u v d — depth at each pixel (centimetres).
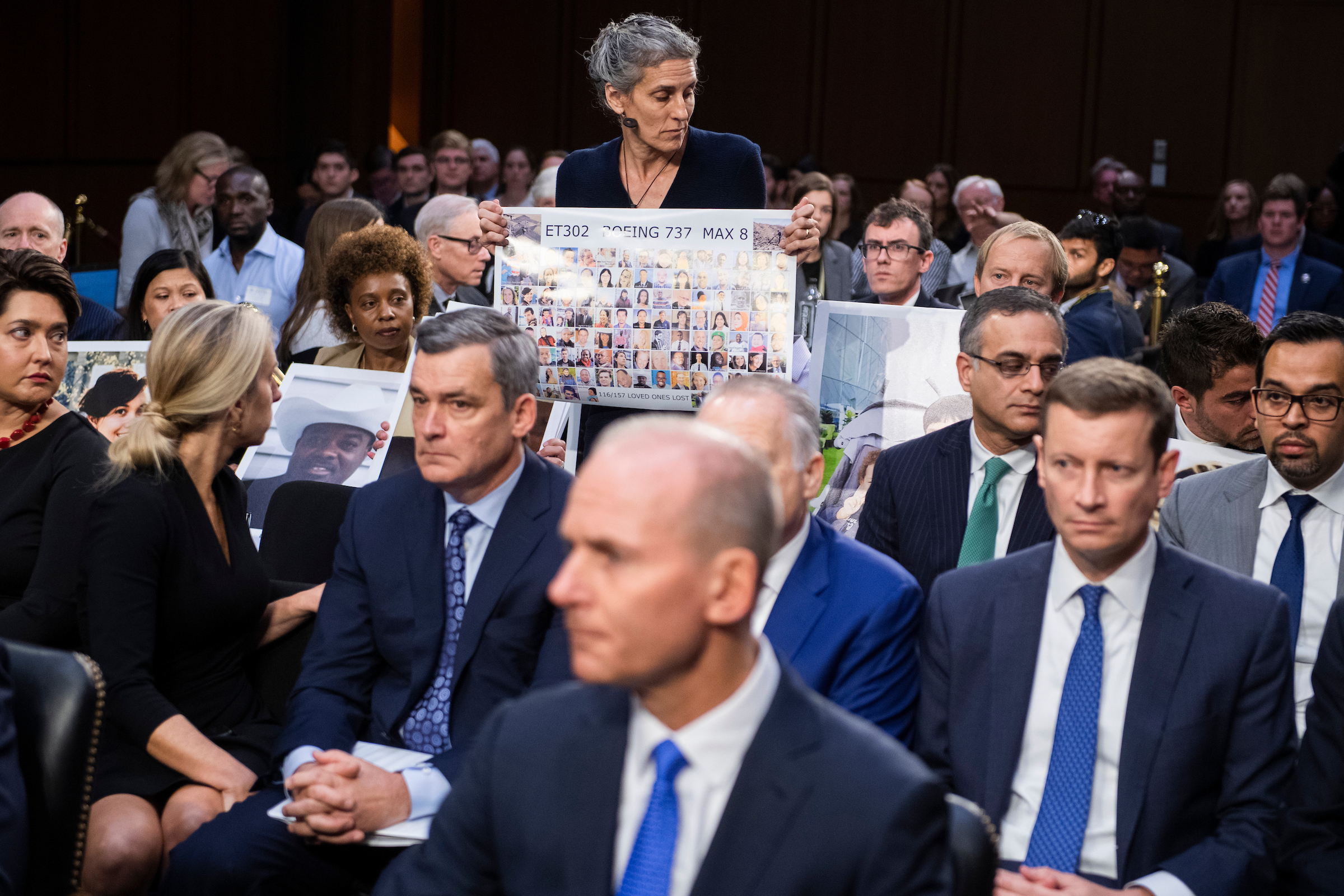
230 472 268
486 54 1205
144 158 958
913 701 221
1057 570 210
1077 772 201
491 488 243
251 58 1066
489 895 145
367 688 246
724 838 129
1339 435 252
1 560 270
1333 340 250
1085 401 192
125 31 929
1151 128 1111
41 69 864
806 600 220
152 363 249
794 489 212
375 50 1135
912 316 325
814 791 129
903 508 275
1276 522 264
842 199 847
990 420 261
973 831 161
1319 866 198
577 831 133
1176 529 275
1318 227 902
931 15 1134
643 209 300
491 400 231
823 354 329
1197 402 318
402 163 894
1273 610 204
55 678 202
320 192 839
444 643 240
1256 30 1088
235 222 571
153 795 238
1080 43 1114
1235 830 200
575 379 308
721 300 298
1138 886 192
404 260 381
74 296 278
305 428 347
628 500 125
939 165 996
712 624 128
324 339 459
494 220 306
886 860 125
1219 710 201
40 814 198
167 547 245
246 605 257
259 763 248
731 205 318
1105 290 453
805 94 1158
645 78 304
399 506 248
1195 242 1116
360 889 233
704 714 132
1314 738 206
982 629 212
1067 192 1130
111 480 244
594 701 140
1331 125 1091
